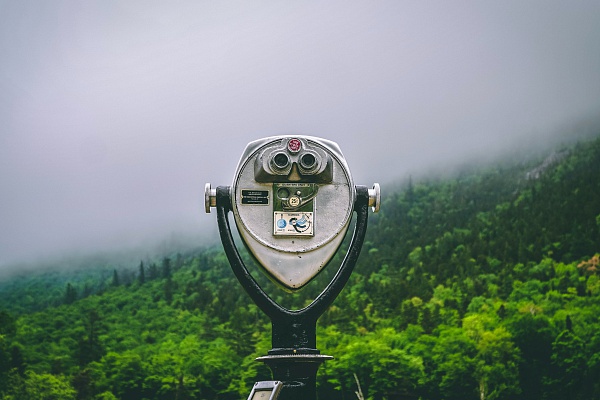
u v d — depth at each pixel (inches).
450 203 7514.8
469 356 3595.0
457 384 3494.1
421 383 3540.8
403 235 6707.7
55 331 5236.2
